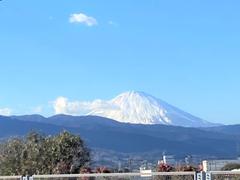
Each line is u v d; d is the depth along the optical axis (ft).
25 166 98.73
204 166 80.48
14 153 101.55
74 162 100.83
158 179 54.70
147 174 53.93
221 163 83.41
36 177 60.54
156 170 80.07
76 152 101.55
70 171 98.58
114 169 92.17
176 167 79.56
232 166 86.12
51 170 97.76
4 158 101.45
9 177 62.28
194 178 52.08
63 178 59.72
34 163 98.84
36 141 103.30
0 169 100.94
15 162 100.73
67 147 100.99
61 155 99.91
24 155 100.78
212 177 51.37
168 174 52.85
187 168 77.41
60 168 97.71
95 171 91.25
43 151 100.32
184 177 53.16
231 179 50.88
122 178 57.47
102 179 58.65
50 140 102.22
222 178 51.16
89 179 59.06
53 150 100.17
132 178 56.49
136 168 97.25
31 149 100.73
